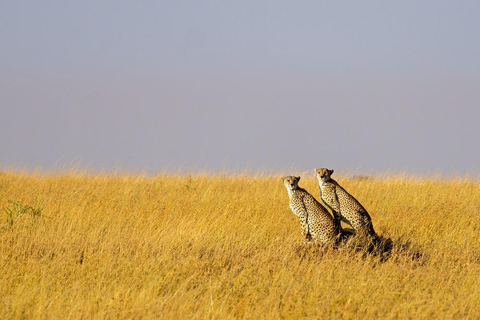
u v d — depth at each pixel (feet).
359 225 112.06
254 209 131.23
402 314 75.61
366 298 79.46
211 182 170.09
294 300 79.56
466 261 100.27
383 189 159.22
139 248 100.94
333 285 84.07
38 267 90.53
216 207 132.67
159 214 128.26
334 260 94.84
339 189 114.83
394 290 83.61
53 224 116.06
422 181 171.94
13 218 119.14
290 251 100.73
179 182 169.58
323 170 116.37
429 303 78.43
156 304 76.13
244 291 84.23
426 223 126.11
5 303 77.56
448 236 118.83
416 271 92.17
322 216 108.78
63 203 134.00
